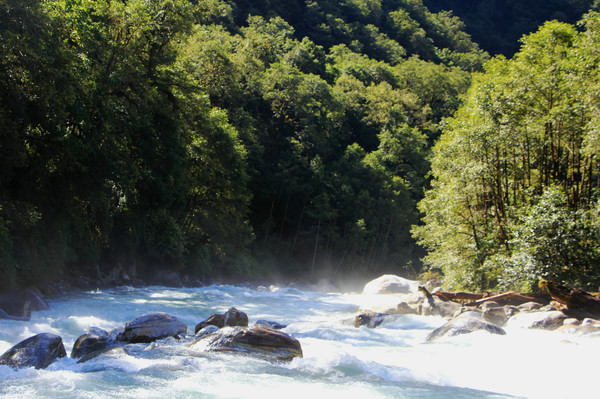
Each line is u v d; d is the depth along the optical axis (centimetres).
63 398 631
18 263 1925
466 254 2600
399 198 6925
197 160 3947
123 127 2764
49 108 2084
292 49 10250
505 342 1098
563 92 2409
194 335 1130
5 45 1770
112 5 2828
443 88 10944
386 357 965
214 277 4716
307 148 6850
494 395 697
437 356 968
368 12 14738
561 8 17988
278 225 6619
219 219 4466
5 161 1909
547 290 1484
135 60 2834
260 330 959
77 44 2514
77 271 2612
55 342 862
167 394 659
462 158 2622
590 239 1970
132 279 3144
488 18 18688
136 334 1038
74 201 2480
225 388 693
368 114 9044
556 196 2106
